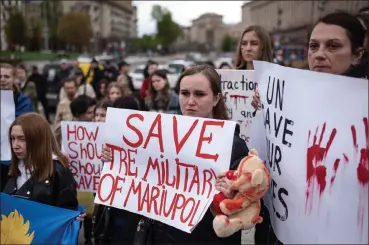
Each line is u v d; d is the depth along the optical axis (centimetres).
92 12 9050
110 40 9481
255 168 180
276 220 195
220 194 190
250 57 390
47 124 267
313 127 170
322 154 167
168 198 218
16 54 4116
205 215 217
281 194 188
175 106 611
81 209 287
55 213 250
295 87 178
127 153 236
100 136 357
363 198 158
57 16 6100
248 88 353
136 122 232
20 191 267
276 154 193
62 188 266
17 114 470
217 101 231
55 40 6300
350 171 161
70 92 695
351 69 190
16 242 245
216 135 205
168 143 220
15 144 265
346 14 184
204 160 206
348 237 161
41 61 4172
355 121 159
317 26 186
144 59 7706
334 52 181
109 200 237
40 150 262
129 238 292
